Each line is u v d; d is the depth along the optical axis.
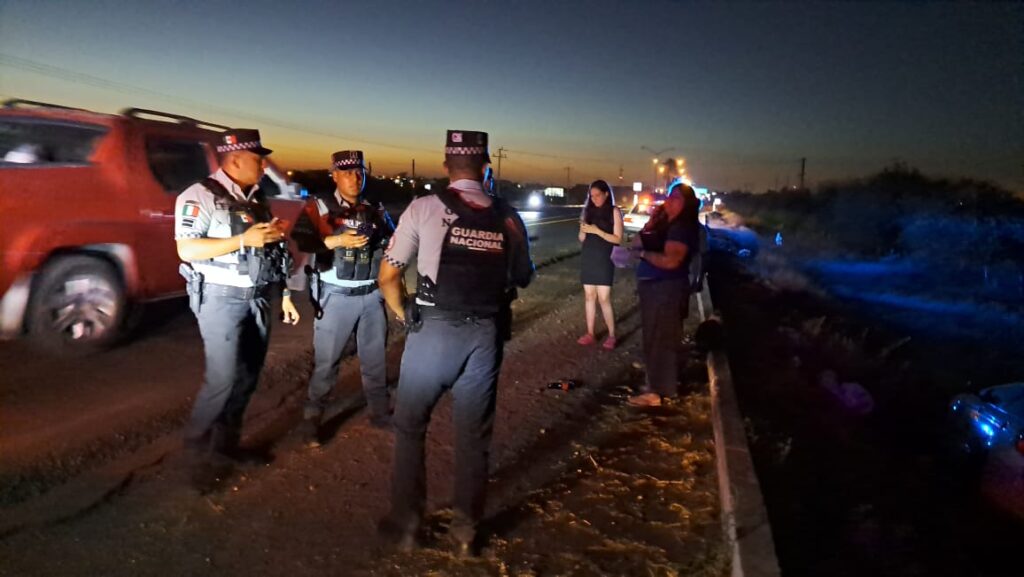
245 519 3.67
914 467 6.05
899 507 5.23
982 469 5.29
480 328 3.29
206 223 3.73
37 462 4.16
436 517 3.78
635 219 21.80
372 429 4.93
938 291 16.08
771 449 5.43
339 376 6.15
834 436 6.56
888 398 8.12
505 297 3.43
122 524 3.56
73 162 6.11
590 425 5.28
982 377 9.19
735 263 20.61
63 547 3.33
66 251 6.03
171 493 3.90
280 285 4.36
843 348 9.98
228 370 3.91
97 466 4.18
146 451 4.44
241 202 3.83
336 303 4.52
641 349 7.70
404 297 3.39
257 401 5.40
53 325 6.02
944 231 21.11
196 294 3.80
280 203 7.87
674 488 4.24
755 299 14.17
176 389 5.57
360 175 4.52
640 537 3.66
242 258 3.80
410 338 3.32
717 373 6.18
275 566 3.28
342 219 4.50
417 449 3.42
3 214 5.52
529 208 56.38
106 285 6.27
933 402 8.12
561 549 3.52
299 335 7.52
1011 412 5.20
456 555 3.42
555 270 14.90
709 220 26.03
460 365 3.30
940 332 12.13
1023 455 4.86
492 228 3.29
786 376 8.26
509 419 5.33
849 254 23.84
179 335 7.17
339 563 3.32
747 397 7.19
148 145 6.59
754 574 3.06
